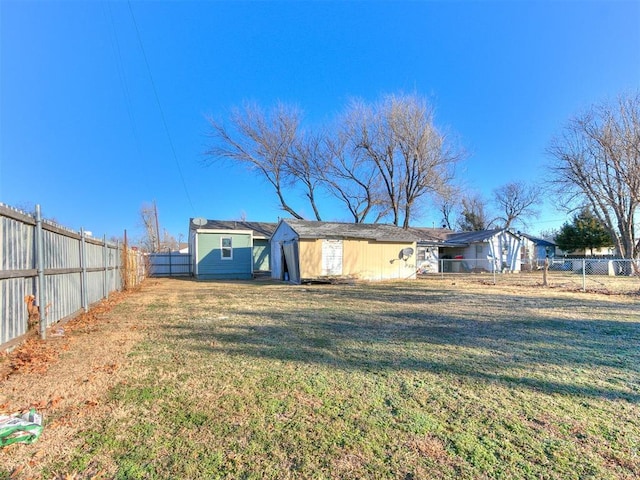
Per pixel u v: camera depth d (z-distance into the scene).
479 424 2.63
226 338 5.28
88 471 2.08
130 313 7.57
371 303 9.04
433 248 26.80
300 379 3.55
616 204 21.81
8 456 2.21
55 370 3.81
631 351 4.51
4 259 4.16
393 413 2.81
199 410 2.86
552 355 4.35
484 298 9.86
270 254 22.52
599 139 20.95
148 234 41.75
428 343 4.93
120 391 3.24
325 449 2.30
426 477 2.02
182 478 2.02
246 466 2.12
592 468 2.09
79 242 7.14
